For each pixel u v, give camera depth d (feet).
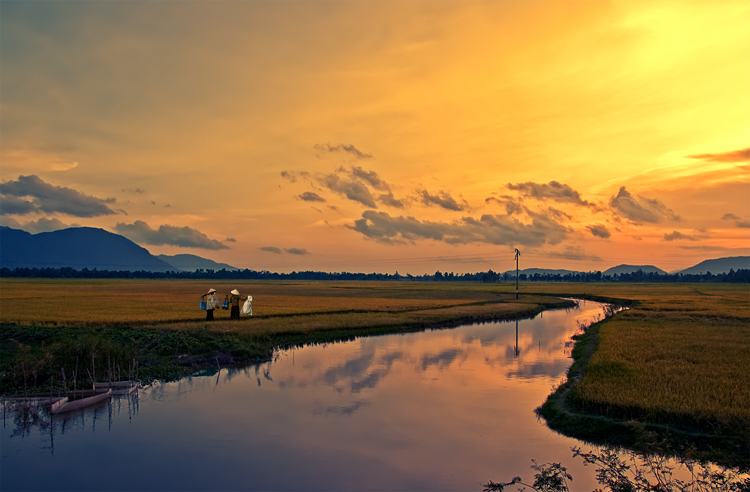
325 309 152.46
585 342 98.63
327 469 38.78
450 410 53.98
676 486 35.17
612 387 54.39
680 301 208.74
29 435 46.06
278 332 103.60
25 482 36.01
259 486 35.65
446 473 38.22
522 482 35.96
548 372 73.72
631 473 37.83
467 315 151.53
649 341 87.51
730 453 39.50
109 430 47.47
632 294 286.66
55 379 64.28
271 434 46.39
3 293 224.74
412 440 45.06
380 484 36.19
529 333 121.39
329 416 51.78
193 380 68.33
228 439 45.11
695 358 71.05
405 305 179.63
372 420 50.52
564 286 458.09
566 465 39.93
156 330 93.30
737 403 47.91
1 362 69.97
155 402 57.00
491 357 86.33
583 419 47.78
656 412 46.24
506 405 55.93
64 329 89.76
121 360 69.62
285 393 61.00
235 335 96.48
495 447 43.55
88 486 35.42
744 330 104.17
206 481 36.42
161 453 41.75
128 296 209.46
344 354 88.58
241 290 318.65
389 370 74.84
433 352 91.25
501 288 386.52
